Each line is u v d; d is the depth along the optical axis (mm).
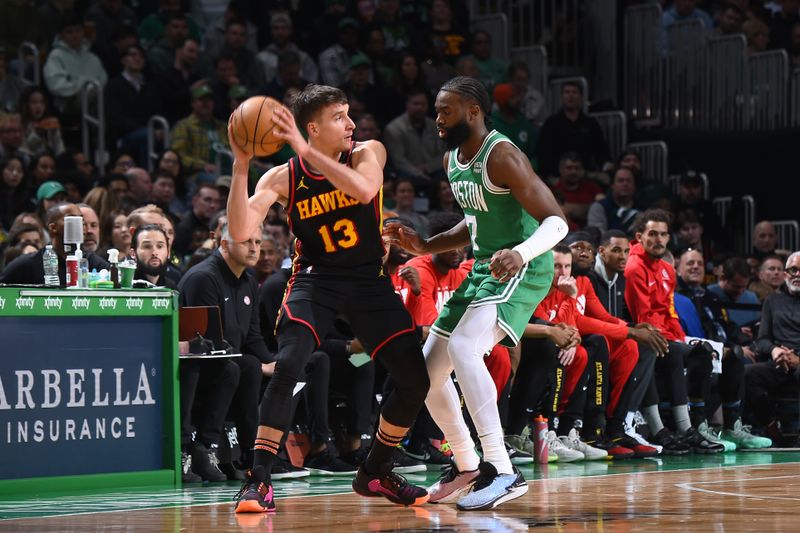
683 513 6172
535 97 20562
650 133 21078
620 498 7066
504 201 6879
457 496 7160
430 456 10516
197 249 11898
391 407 6773
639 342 11477
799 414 13203
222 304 9617
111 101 16875
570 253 10984
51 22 17812
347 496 7684
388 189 16000
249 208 6375
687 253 13641
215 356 9125
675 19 22547
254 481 6508
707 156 21031
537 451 10680
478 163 6879
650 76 22391
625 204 16547
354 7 20516
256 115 6066
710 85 21844
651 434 11977
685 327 13078
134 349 8875
